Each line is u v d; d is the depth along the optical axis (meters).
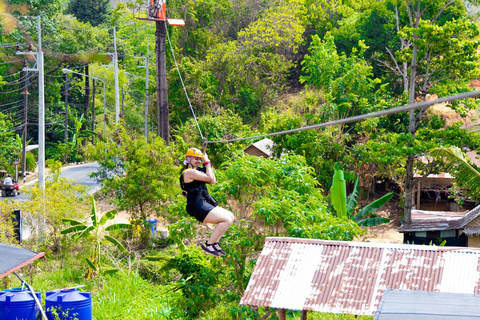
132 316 15.39
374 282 10.12
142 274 19.78
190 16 53.47
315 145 29.83
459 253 10.59
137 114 73.25
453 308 5.81
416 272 10.20
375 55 44.28
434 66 28.27
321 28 59.59
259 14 60.06
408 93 31.31
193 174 7.36
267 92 50.09
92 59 44.38
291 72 58.41
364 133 33.00
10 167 49.91
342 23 54.09
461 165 19.25
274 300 10.02
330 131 30.97
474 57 26.67
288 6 54.94
